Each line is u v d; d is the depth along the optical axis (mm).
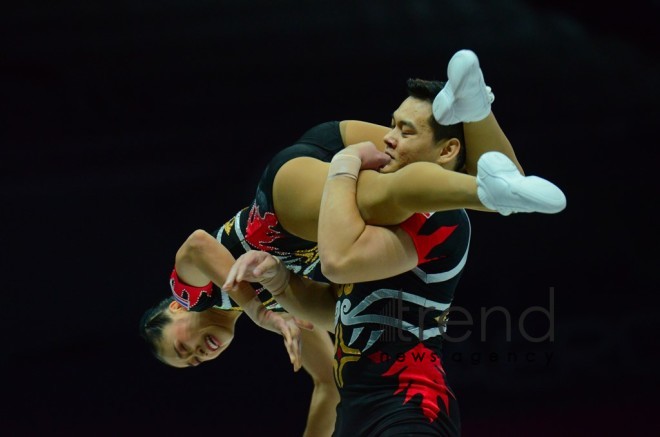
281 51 19156
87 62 18578
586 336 16719
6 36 18547
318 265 9961
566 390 16141
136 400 16250
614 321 16797
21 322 16703
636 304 16969
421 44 19328
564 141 18438
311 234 8977
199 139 18203
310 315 9445
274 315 9172
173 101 18500
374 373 8555
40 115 18125
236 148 18125
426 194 7707
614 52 19281
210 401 16266
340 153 8359
